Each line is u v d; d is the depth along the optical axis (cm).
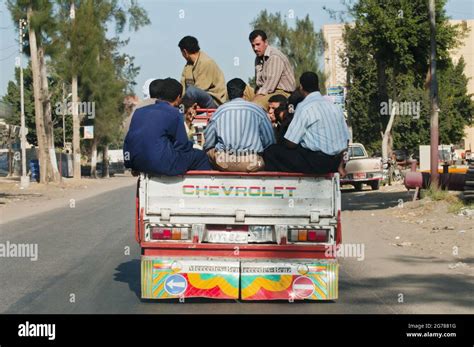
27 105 7756
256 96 1041
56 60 4222
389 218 1764
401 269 1065
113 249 1317
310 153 791
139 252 1278
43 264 1136
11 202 2719
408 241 1355
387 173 3425
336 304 826
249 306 816
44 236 1529
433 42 2033
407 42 2809
